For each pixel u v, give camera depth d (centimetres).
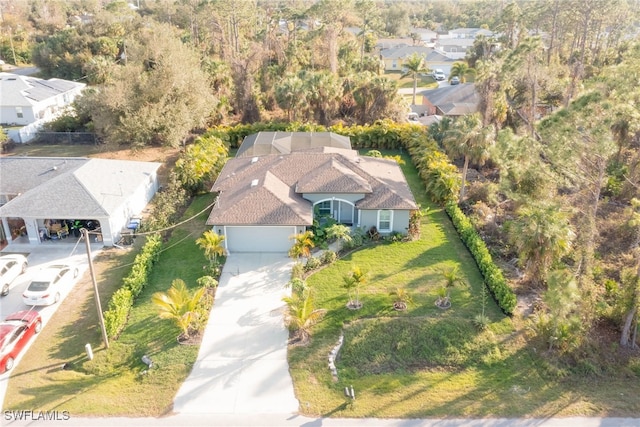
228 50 6706
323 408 1823
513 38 7944
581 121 2392
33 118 5756
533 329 2214
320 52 6869
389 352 2103
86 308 2422
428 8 16312
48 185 3097
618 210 3441
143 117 4253
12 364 2033
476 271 2702
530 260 2498
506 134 2752
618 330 2252
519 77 4725
